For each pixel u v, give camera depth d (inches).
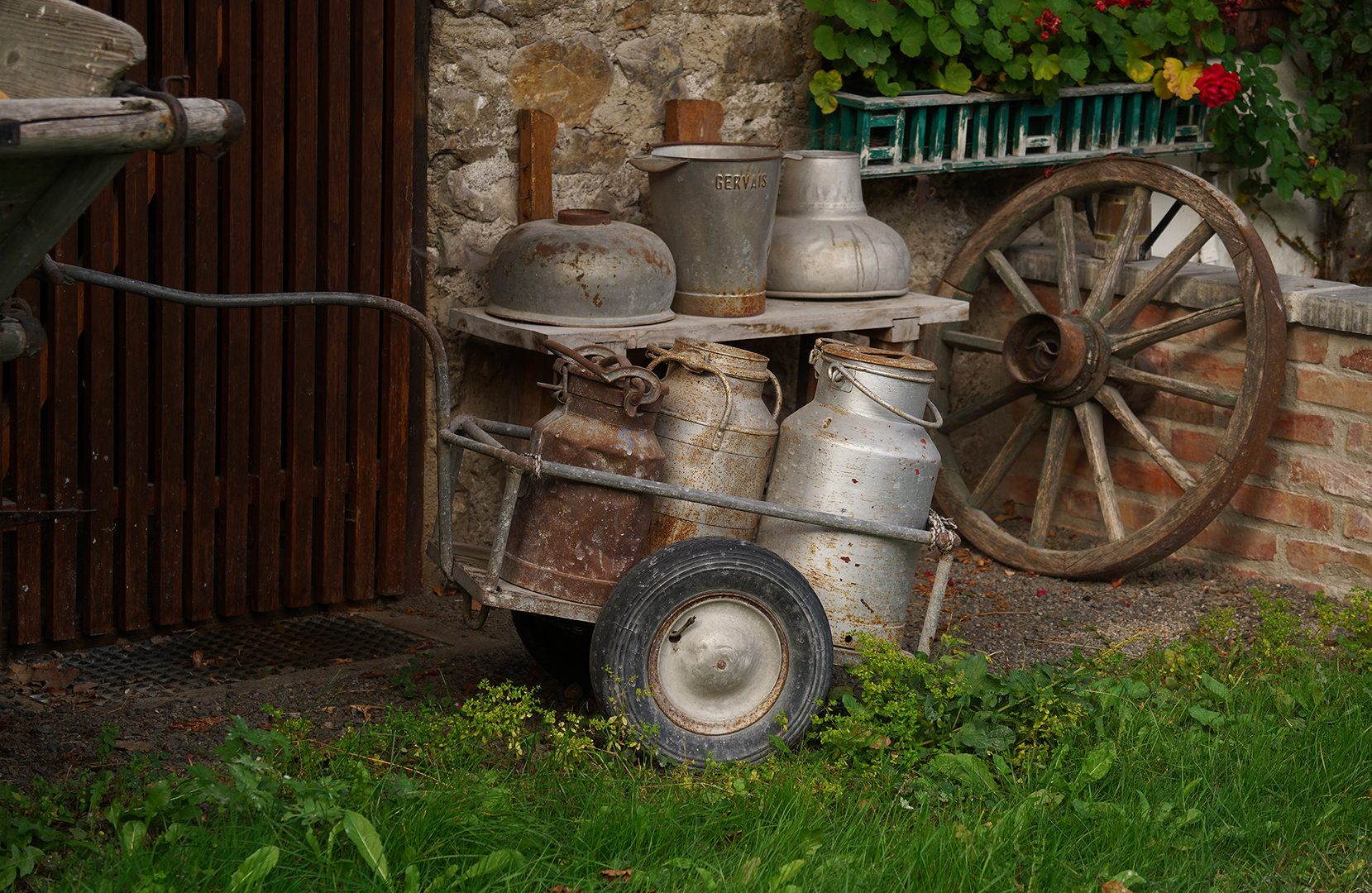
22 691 164.2
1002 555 230.8
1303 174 263.4
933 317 213.6
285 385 189.3
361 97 183.6
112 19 101.9
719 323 190.9
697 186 188.2
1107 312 226.8
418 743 141.9
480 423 161.8
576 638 171.2
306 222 182.7
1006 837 126.6
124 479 176.9
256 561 188.9
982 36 224.1
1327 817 136.7
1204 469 228.5
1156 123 248.4
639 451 151.0
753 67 221.8
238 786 121.4
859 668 152.7
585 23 203.0
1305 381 216.7
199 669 173.9
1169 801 136.9
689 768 142.4
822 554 159.8
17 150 88.7
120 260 172.1
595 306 182.1
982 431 257.3
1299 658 177.0
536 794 133.0
